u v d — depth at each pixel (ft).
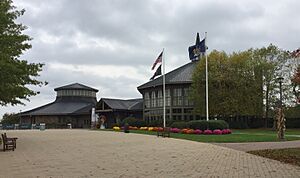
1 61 65.98
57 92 288.92
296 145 76.84
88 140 94.38
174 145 75.31
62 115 257.55
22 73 74.54
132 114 229.66
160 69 146.41
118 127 181.88
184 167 43.21
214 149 65.98
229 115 175.01
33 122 266.57
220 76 171.12
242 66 177.37
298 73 52.85
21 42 78.79
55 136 116.16
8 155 59.67
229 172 39.17
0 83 70.85
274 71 179.73
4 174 39.75
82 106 271.08
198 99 172.96
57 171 41.47
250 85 176.04
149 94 212.84
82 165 46.24
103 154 59.26
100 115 231.50
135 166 44.68
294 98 174.29
